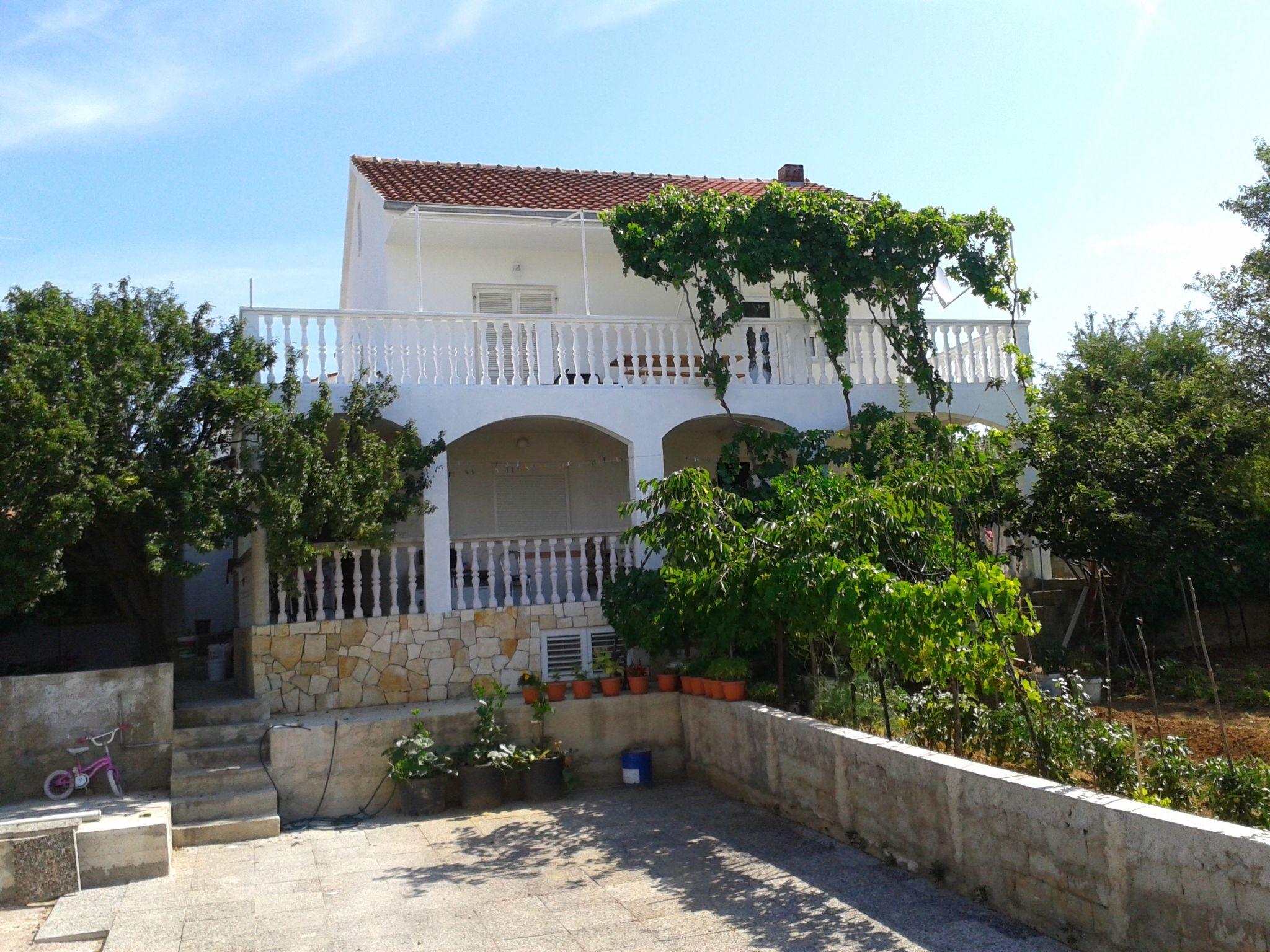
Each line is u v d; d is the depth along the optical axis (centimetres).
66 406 1031
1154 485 1355
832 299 1496
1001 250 1553
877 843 840
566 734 1227
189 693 1362
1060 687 1027
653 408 1480
